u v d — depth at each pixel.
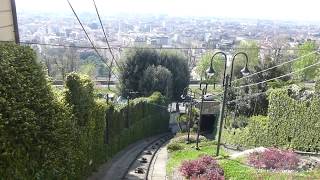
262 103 32.97
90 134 18.61
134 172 22.47
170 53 62.66
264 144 26.27
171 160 25.44
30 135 11.04
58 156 13.19
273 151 19.62
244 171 17.78
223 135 33.09
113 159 25.67
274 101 25.52
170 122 60.75
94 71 71.88
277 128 25.28
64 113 14.05
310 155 22.83
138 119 40.47
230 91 34.59
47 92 12.74
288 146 24.44
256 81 36.00
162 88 57.91
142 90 57.69
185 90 63.47
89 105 18.03
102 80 72.56
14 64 11.00
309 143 23.33
